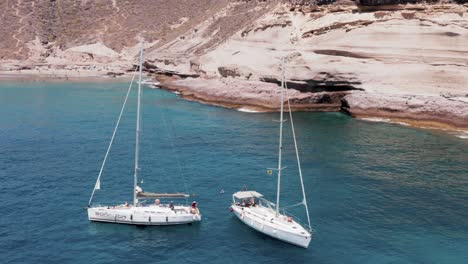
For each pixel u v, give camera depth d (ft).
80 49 506.48
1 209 125.70
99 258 102.22
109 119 240.12
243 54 312.71
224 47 342.44
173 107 275.59
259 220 115.14
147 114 254.27
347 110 250.37
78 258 102.12
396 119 232.73
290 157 172.45
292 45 283.38
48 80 410.52
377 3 258.37
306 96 264.93
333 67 260.83
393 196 136.15
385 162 166.20
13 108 272.51
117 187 142.92
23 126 223.71
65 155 175.73
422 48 243.40
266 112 261.44
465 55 233.96
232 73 312.71
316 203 131.13
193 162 167.02
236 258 103.14
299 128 218.79
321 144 189.78
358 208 127.95
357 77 255.91
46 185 144.05
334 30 268.00
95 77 434.30
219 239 111.45
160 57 429.38
